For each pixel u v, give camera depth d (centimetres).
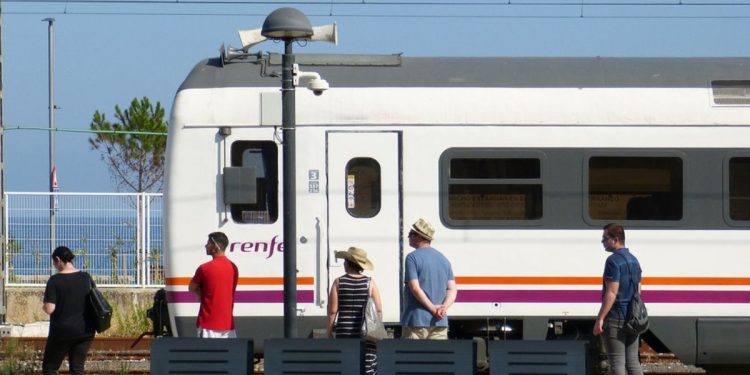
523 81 3144
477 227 3083
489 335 3145
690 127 3130
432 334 2597
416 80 3136
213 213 3084
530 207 3098
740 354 3111
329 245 3078
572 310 3084
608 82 3150
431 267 2614
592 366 3136
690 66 3200
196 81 3141
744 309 3105
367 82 3128
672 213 3114
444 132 3098
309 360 2286
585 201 3100
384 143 3094
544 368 2270
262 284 3081
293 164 2748
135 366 3409
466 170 3100
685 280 3103
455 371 2273
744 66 3206
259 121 3095
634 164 3122
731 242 3114
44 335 4306
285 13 2709
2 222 3819
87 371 3297
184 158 3098
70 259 2891
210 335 2759
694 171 3125
